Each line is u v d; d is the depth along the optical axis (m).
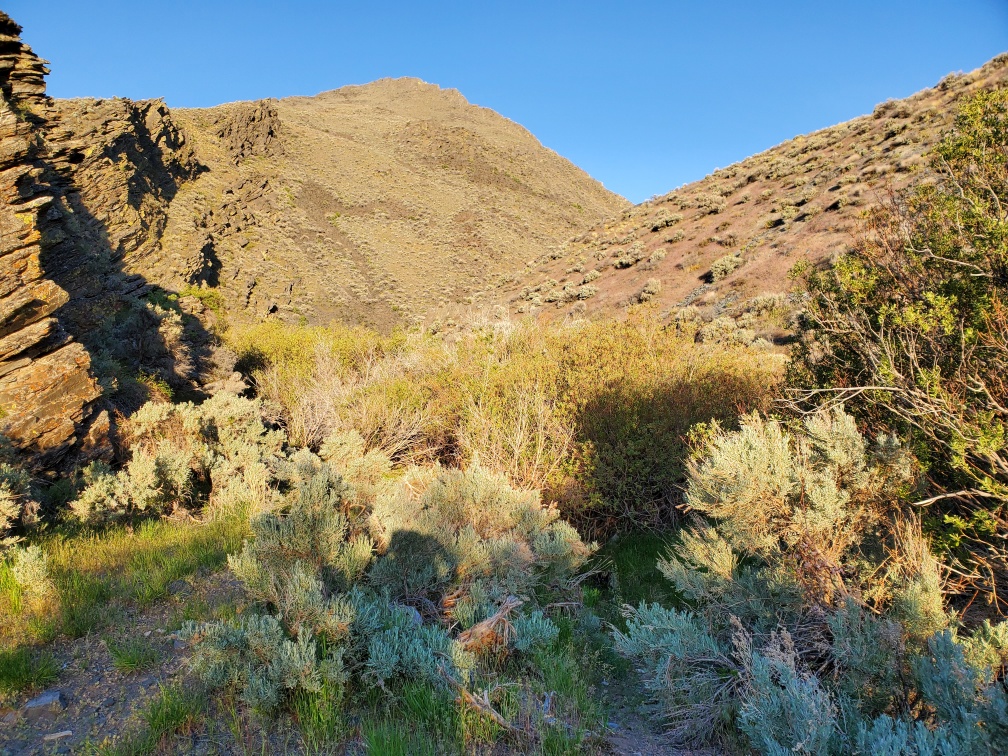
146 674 3.28
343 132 114.38
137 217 32.91
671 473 6.35
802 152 35.22
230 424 9.61
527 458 7.43
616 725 3.14
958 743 2.10
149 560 5.03
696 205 36.62
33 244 8.79
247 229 52.25
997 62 27.11
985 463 3.37
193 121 69.12
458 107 191.88
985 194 3.87
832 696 2.75
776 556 3.50
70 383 8.34
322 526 4.26
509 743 2.77
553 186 125.56
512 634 3.63
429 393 11.38
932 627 2.78
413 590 4.25
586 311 28.38
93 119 35.47
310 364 17.81
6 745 2.62
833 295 4.67
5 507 5.18
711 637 3.32
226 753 2.59
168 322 16.69
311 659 2.86
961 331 3.38
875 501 3.46
